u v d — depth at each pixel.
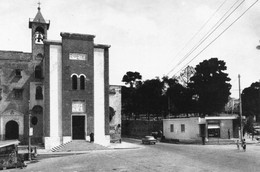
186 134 50.44
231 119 48.06
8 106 45.75
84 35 42.41
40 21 49.94
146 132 66.62
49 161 28.70
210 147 39.00
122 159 27.75
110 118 52.84
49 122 39.78
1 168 24.91
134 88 86.62
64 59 41.25
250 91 77.12
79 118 41.50
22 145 44.25
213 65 65.38
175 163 24.38
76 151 36.50
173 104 73.31
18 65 47.09
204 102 66.00
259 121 77.94
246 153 31.20
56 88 40.75
